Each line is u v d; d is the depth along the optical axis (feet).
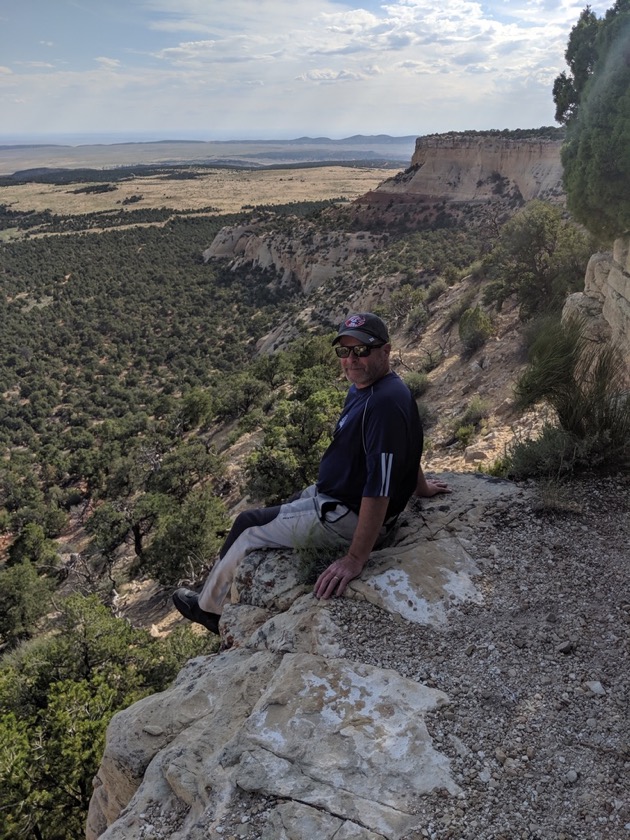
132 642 52.01
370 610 10.80
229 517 88.74
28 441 230.89
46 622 93.04
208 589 13.58
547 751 8.37
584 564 12.23
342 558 11.38
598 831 7.28
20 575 91.81
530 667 9.79
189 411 173.27
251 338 305.12
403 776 7.96
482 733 8.63
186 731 9.57
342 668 9.62
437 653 10.03
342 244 330.95
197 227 588.91
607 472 15.48
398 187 352.28
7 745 35.78
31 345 329.93
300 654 10.02
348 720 8.76
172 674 49.01
